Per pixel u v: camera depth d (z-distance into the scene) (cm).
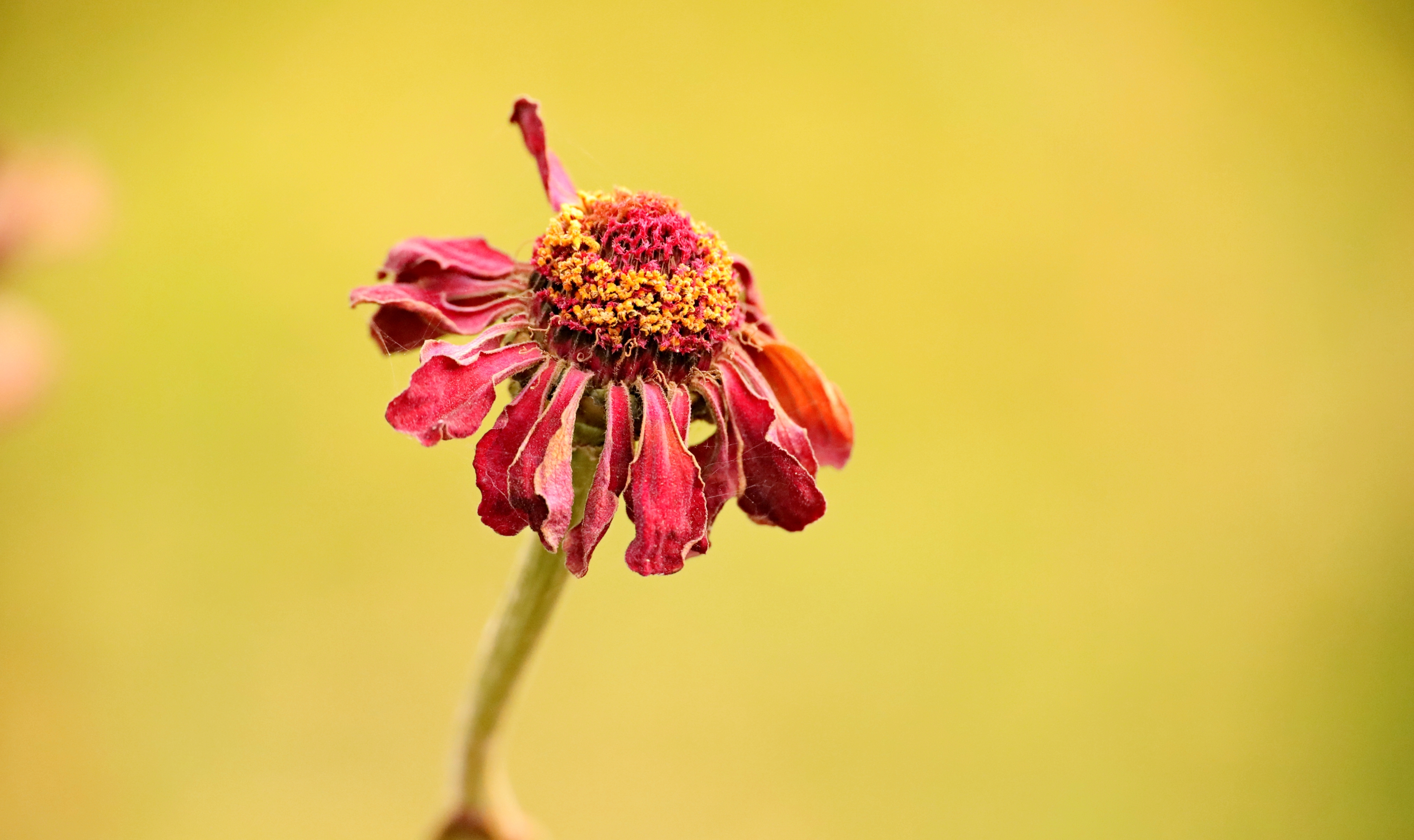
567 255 42
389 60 92
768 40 98
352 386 79
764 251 88
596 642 73
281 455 76
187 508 74
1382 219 97
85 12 89
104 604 71
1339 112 103
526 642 44
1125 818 73
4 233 48
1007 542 80
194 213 83
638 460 42
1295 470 85
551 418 42
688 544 41
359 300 42
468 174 87
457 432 41
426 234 84
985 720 75
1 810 65
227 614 71
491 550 75
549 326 42
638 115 92
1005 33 102
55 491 73
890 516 80
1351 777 75
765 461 42
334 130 88
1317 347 91
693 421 43
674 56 96
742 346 43
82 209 49
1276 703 77
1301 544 83
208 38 91
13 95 85
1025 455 84
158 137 85
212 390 78
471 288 43
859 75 98
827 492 80
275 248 82
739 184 90
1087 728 75
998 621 78
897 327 87
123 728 68
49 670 68
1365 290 94
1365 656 79
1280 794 74
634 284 42
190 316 79
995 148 96
